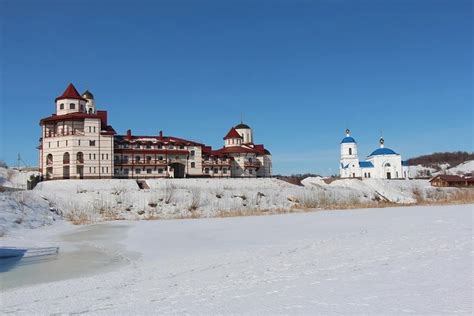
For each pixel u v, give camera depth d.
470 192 107.94
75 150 94.50
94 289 17.80
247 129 146.50
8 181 105.62
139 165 106.62
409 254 21.69
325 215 58.72
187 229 44.25
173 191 76.81
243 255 25.05
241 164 128.75
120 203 70.06
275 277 17.95
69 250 31.39
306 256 23.31
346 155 141.62
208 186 90.44
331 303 13.12
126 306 14.26
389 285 15.08
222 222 52.22
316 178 122.81
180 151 112.75
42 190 73.56
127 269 22.91
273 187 92.81
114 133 99.62
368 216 53.16
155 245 32.59
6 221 46.59
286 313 12.34
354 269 18.59
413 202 92.44
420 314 11.54
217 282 17.61
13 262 26.50
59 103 101.75
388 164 139.12
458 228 33.28
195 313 12.86
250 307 13.20
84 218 59.81
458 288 14.12
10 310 14.63
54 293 17.38
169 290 16.56
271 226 44.31
